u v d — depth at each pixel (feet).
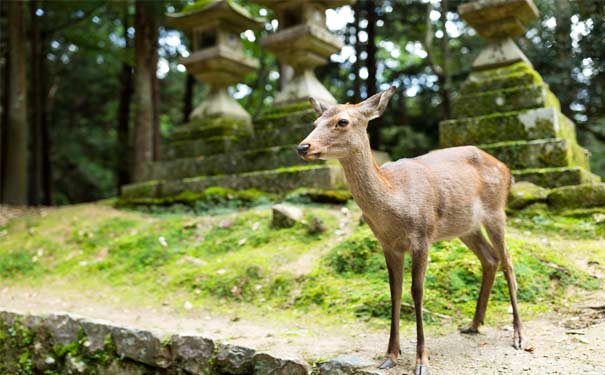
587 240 17.69
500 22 23.72
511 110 22.85
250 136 28.07
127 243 24.07
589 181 20.94
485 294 13.10
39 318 16.44
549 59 33.40
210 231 23.40
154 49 46.42
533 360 10.85
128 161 53.52
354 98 41.81
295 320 15.67
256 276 18.56
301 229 21.09
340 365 11.08
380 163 27.27
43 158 53.26
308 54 27.66
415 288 11.06
